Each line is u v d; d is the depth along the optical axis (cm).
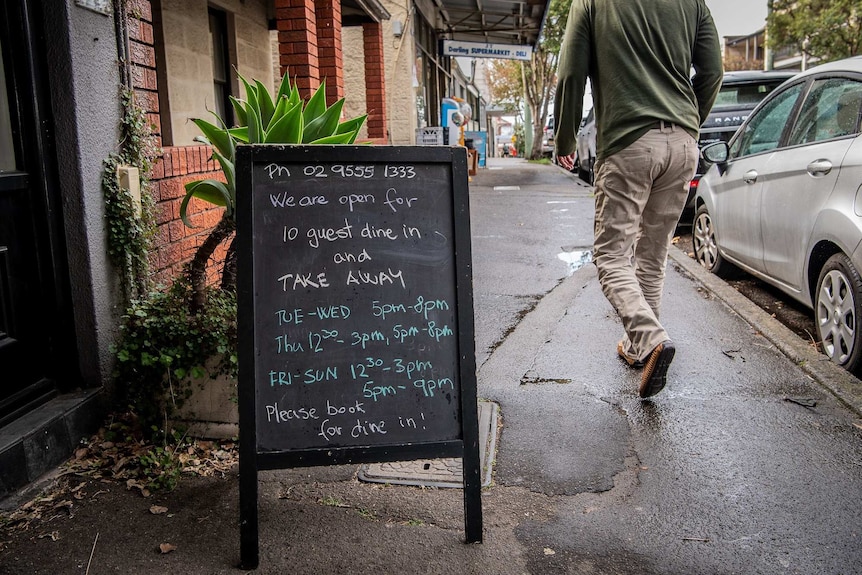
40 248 325
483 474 316
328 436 262
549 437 349
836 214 417
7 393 308
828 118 467
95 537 271
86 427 333
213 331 334
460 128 1878
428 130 1606
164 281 402
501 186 1540
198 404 341
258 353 260
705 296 595
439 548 264
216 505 294
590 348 474
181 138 755
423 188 272
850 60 482
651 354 361
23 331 317
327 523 280
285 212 264
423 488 306
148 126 378
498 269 719
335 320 265
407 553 261
